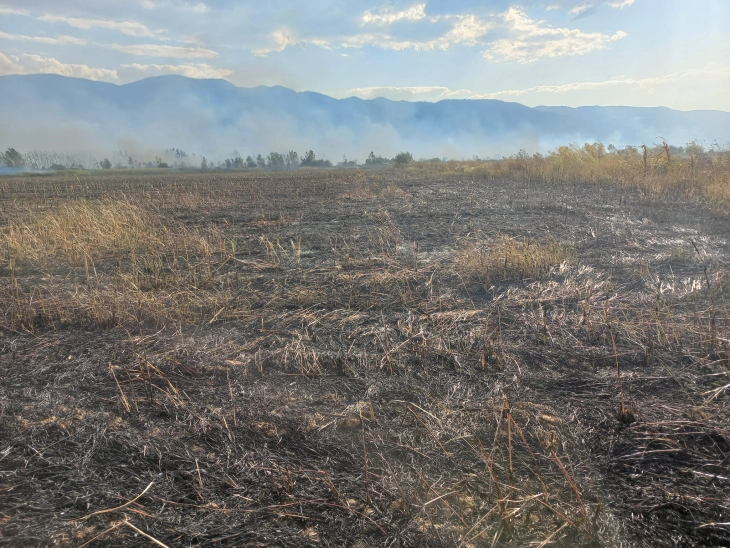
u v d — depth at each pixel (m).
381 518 1.98
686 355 3.35
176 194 15.88
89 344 3.90
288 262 6.50
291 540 1.87
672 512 1.94
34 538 1.89
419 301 4.74
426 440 2.52
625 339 3.65
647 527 1.87
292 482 2.20
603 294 4.65
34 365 3.54
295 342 3.82
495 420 2.65
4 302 4.84
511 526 1.89
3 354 3.75
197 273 5.93
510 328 3.96
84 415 2.85
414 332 3.95
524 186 15.17
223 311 4.55
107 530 1.92
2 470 2.34
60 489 2.19
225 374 3.38
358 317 4.36
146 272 5.99
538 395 2.93
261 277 5.75
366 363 3.44
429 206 11.44
